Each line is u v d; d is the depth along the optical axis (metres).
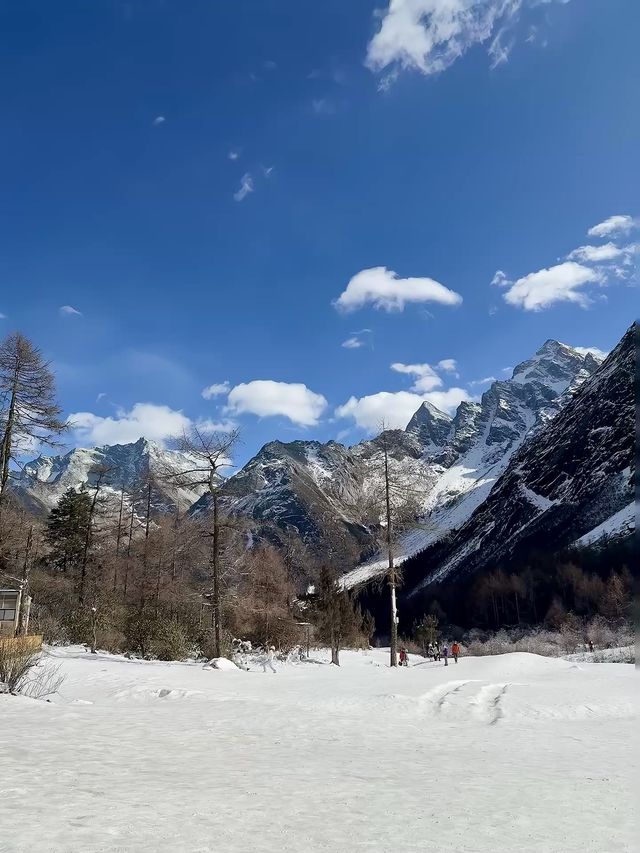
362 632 57.12
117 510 41.28
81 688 16.77
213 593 27.02
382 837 4.55
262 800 5.58
